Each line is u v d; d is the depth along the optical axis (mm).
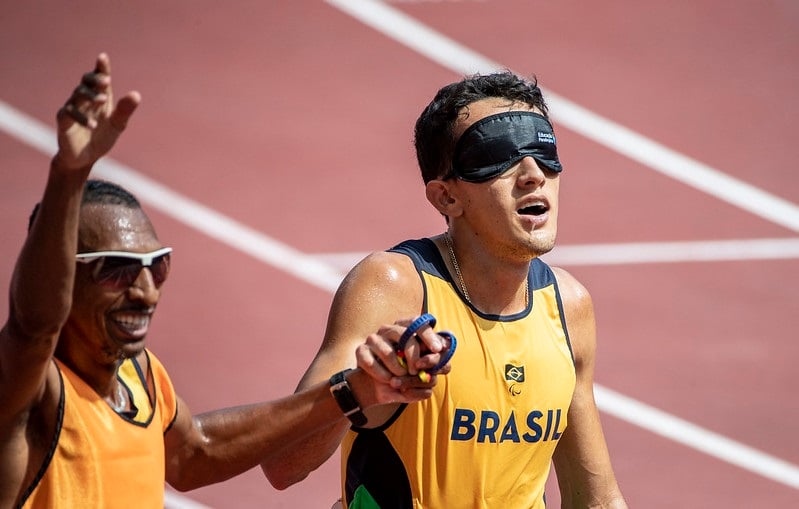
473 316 9703
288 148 31141
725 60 35594
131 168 29797
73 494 7566
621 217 29047
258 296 25484
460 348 9578
